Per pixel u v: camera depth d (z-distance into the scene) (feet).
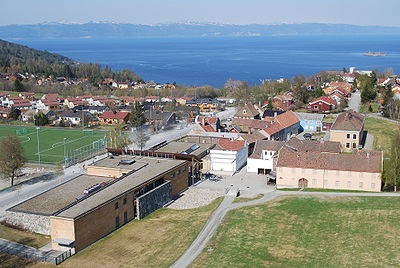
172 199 276.00
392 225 212.84
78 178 282.36
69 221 197.47
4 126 542.98
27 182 313.73
